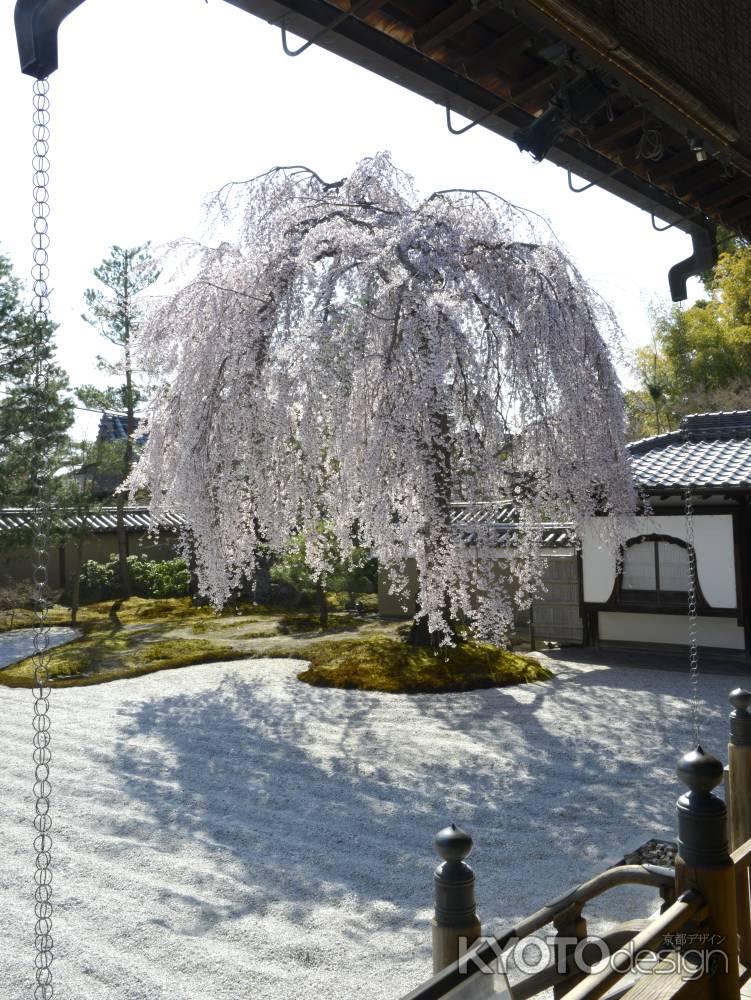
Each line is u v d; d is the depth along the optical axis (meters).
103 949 3.63
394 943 3.64
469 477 8.08
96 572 19.61
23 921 3.92
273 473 8.65
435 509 7.92
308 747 6.92
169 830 5.14
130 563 20.44
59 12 1.17
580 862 4.42
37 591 1.97
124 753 6.90
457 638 10.39
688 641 10.45
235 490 8.59
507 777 5.97
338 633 13.02
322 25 1.51
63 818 5.39
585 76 1.88
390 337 8.12
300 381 8.03
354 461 8.70
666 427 22.77
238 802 5.64
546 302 8.46
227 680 9.88
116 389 17.25
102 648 12.51
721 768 1.88
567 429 8.67
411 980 3.32
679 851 1.86
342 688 9.12
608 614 11.13
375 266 8.31
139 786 6.04
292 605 17.27
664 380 22.89
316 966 3.46
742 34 1.60
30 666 11.04
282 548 9.05
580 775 5.95
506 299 8.53
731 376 21.42
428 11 1.58
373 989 3.26
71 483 16.02
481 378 8.03
